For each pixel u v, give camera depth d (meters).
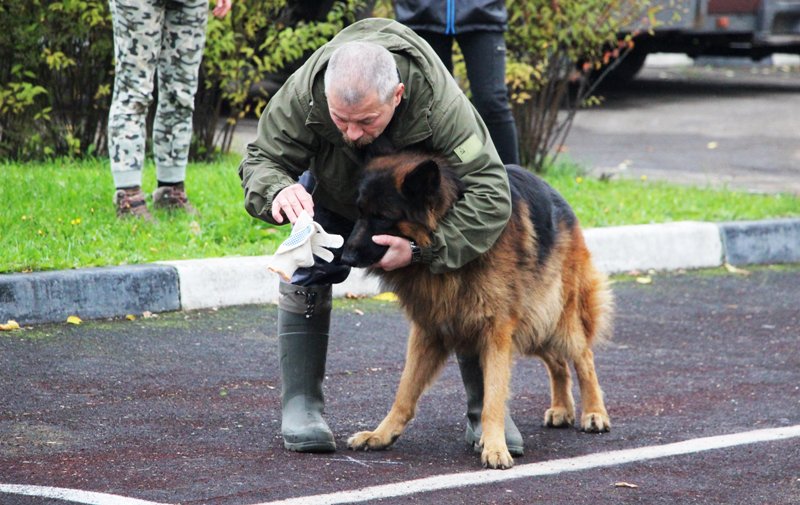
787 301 10.78
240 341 8.54
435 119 5.84
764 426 6.97
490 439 6.12
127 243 9.81
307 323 6.37
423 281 6.05
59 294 8.68
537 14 13.82
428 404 7.37
